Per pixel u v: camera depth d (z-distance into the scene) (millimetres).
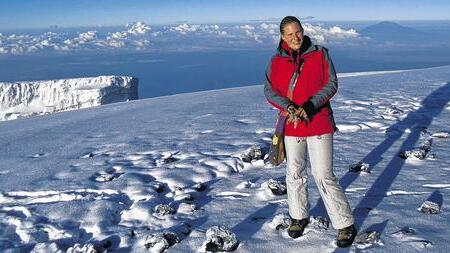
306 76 3496
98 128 11445
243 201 4984
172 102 17438
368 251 3500
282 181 5574
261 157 6582
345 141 7668
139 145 8438
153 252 3850
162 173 6246
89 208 5051
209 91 23125
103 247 3945
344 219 3611
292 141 3693
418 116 9648
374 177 5527
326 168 3600
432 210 4246
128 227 4523
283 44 3631
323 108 3586
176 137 8961
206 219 4527
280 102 3527
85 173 6602
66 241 4309
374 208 4465
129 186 5762
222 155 7074
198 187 5520
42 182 6270
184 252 3793
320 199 4840
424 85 15570
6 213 5172
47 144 9578
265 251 3676
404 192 4934
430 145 7109
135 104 18844
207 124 10258
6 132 12844
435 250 3449
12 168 7387
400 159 6316
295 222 3881
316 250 3617
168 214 4711
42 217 4906
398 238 3705
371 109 10883
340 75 35188
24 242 4402
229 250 3709
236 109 12648
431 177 5410
